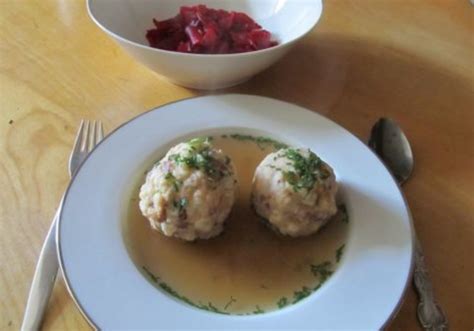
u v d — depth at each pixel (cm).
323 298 25
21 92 39
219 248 29
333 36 47
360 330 24
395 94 41
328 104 39
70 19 47
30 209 31
